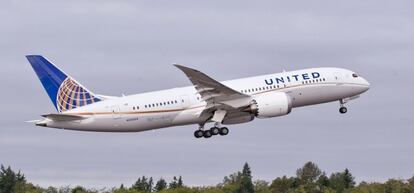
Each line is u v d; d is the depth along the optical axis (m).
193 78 194.62
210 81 195.88
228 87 198.12
